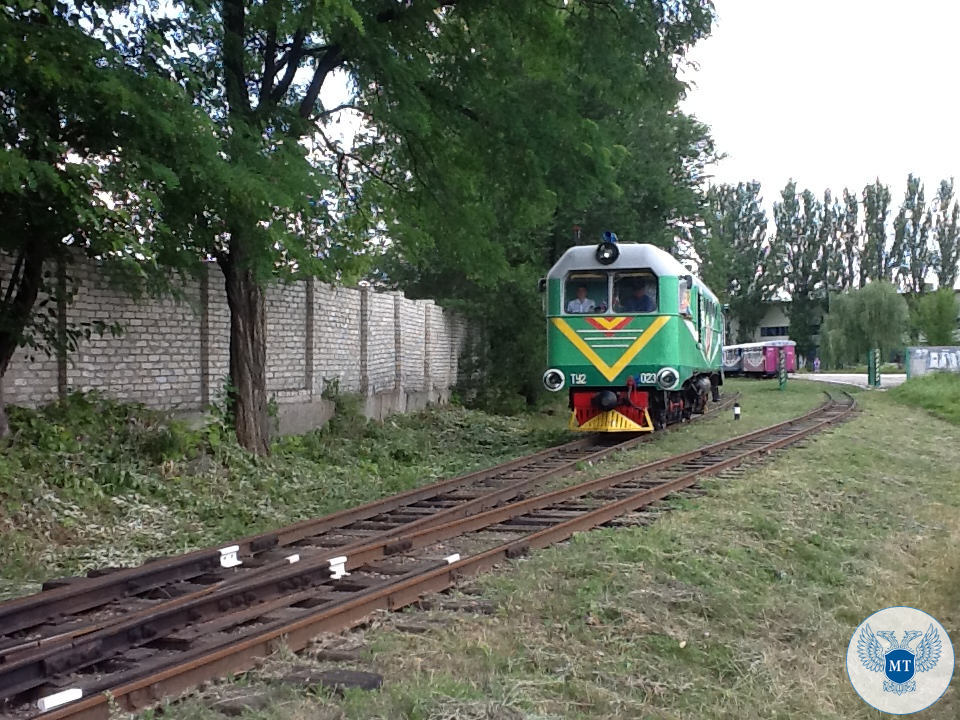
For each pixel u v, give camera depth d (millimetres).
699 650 5316
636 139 22750
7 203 8188
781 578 7141
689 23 12500
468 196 13750
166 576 6492
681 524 8383
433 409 20250
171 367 11977
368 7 11156
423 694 4211
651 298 15555
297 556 7023
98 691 4035
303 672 4520
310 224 11352
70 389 10500
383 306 18344
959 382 29328
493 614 5711
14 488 8188
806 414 21828
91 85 7512
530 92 13172
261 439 12180
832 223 85375
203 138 8352
